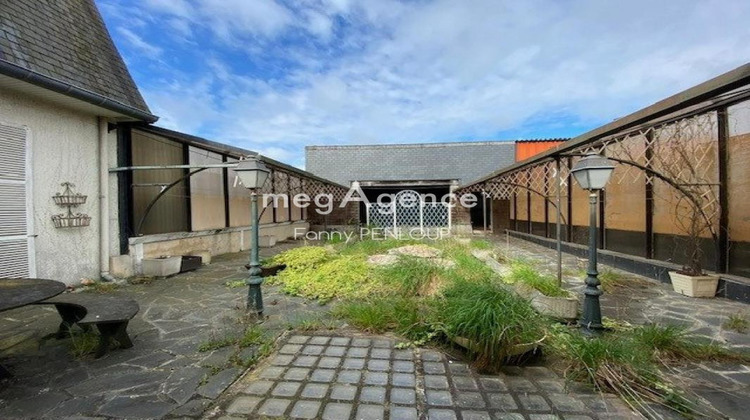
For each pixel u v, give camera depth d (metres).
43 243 4.76
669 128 5.26
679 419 2.04
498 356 2.60
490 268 5.08
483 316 2.65
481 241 8.70
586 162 3.21
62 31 5.04
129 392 2.32
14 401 2.22
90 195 5.43
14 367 2.66
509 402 2.23
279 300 4.47
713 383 2.41
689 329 3.38
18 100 4.48
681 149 5.06
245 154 6.31
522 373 2.60
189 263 6.45
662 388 2.29
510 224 13.88
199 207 8.05
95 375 2.54
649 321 3.59
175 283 5.47
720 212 4.65
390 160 15.95
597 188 3.20
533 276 4.28
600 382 2.38
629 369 2.42
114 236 5.79
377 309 3.64
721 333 3.29
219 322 3.66
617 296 4.55
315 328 3.47
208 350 2.96
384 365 2.73
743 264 4.42
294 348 3.03
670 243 5.38
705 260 4.93
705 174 4.81
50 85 4.27
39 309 4.02
